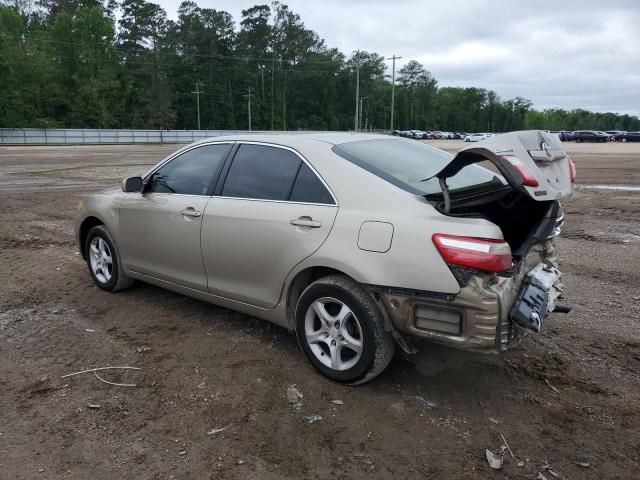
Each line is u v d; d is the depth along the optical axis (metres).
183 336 4.35
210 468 2.74
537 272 3.46
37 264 6.67
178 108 105.25
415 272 3.05
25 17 94.06
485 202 3.59
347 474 2.70
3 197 13.13
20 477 2.68
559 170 3.30
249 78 112.12
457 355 3.97
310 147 3.79
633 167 20.70
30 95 75.69
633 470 2.72
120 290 5.43
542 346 4.13
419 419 3.16
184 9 113.31
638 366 3.80
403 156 3.98
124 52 95.88
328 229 3.42
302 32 121.12
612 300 5.16
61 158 29.89
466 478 2.66
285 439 2.98
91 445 2.94
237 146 4.26
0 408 3.32
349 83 128.25
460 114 155.75
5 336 4.40
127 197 4.98
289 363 3.86
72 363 3.91
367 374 3.37
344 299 3.36
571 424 3.11
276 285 3.79
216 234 4.08
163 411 3.26
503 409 3.27
